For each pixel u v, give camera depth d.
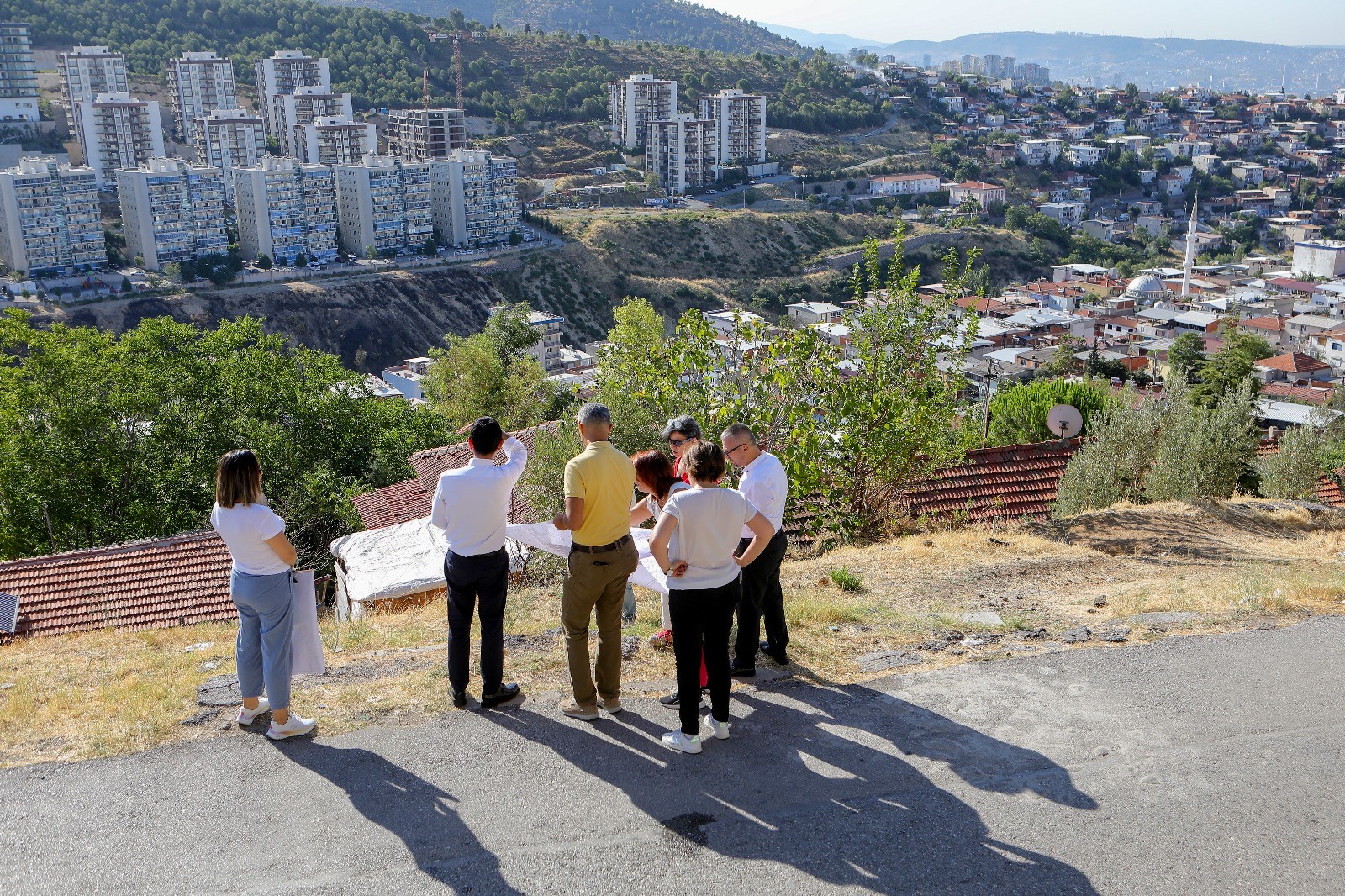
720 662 5.26
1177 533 13.53
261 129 160.75
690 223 153.00
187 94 181.75
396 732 5.54
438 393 46.50
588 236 144.75
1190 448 16.72
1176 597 8.56
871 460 13.16
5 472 26.64
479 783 4.89
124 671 7.50
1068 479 16.84
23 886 4.10
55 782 5.01
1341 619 7.30
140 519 25.28
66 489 26.45
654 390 12.91
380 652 7.50
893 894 3.94
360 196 133.00
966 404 14.59
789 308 125.44
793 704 5.84
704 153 185.62
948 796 4.68
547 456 12.98
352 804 4.70
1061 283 135.75
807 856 4.21
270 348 31.70
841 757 5.10
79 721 5.96
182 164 123.69
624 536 5.55
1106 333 115.31
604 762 5.10
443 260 133.38
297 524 21.84
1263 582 9.07
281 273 123.69
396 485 22.31
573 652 5.58
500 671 5.88
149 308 109.19
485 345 47.06
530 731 5.51
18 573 17.39
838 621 7.91
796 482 12.23
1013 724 5.46
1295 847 4.22
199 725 5.73
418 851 4.29
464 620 5.80
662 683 6.30
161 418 28.17
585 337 128.38
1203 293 142.00
